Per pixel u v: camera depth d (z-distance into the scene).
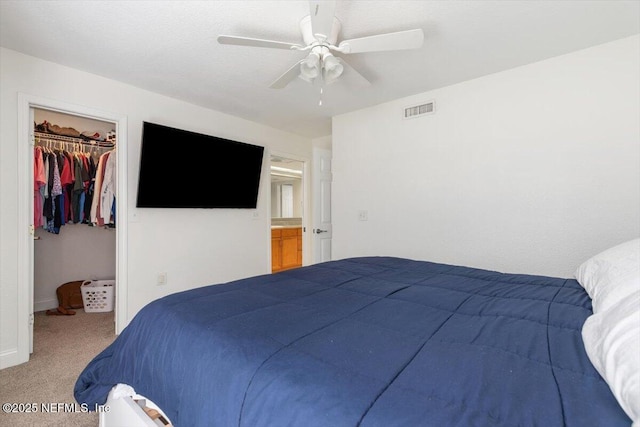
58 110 2.37
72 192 3.13
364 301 1.28
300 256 5.88
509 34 1.97
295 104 3.20
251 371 0.78
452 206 2.75
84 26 1.86
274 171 5.79
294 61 2.29
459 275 1.77
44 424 1.55
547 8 1.72
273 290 1.45
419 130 2.94
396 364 0.76
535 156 2.35
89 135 3.47
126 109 2.71
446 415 0.58
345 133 3.49
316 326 1.01
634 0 1.65
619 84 2.04
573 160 2.20
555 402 0.59
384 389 0.66
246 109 3.35
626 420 0.53
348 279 1.67
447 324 1.03
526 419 0.56
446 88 2.78
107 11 1.72
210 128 3.34
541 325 0.99
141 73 2.49
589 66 2.14
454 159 2.74
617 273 0.98
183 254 3.15
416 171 2.96
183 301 1.27
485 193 2.58
